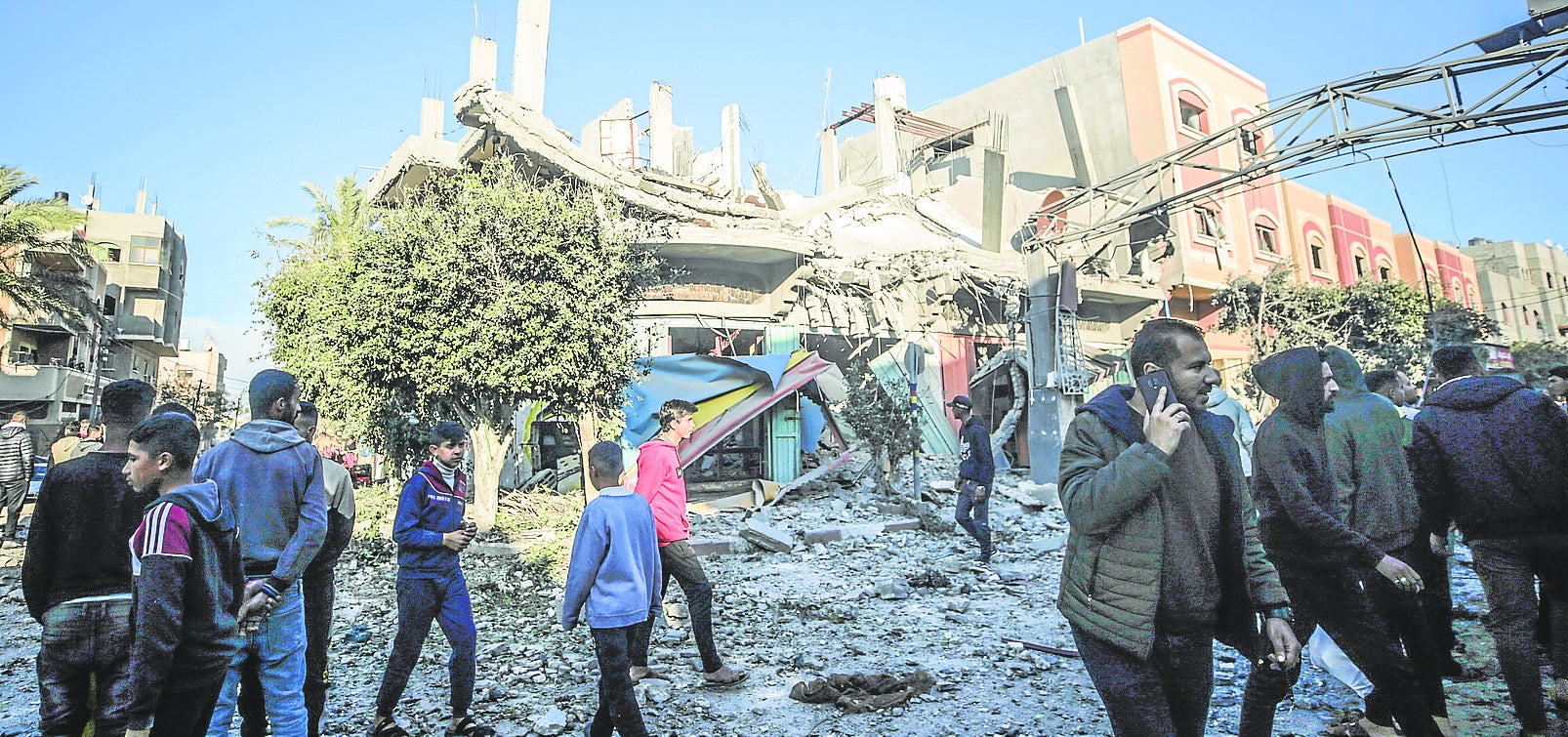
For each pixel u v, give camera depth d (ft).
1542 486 11.64
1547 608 13.29
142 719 7.79
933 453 65.62
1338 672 14.11
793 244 63.46
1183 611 7.78
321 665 12.53
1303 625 10.72
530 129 50.83
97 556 9.34
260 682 10.41
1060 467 8.46
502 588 24.75
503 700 14.96
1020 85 112.47
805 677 16.24
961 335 78.13
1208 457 8.08
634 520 12.39
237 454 10.57
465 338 31.83
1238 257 100.73
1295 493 10.53
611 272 35.24
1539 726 11.50
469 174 35.53
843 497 45.47
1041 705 14.35
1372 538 11.83
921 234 83.25
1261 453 11.07
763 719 13.85
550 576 25.95
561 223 34.40
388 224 33.73
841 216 78.23
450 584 13.34
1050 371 49.93
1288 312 91.15
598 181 53.88
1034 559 30.40
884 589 24.07
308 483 10.94
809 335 67.62
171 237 152.15
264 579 10.10
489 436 35.63
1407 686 10.03
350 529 13.10
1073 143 91.35
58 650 9.01
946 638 19.16
